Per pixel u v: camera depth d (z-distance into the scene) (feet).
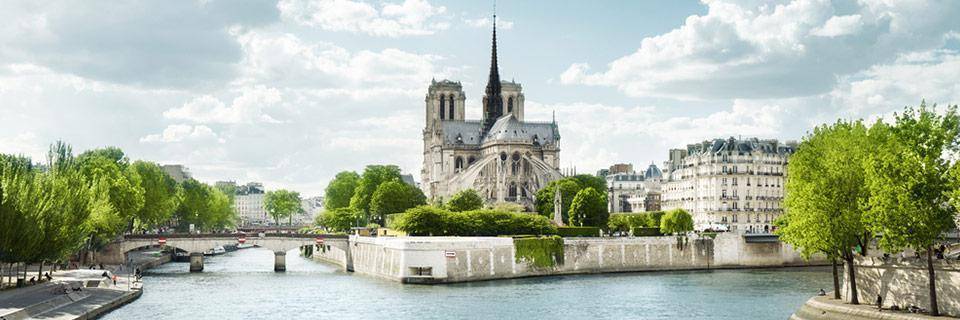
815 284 624.59
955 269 385.91
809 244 420.77
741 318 451.53
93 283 541.34
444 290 582.35
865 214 383.04
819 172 425.28
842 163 418.92
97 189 610.65
